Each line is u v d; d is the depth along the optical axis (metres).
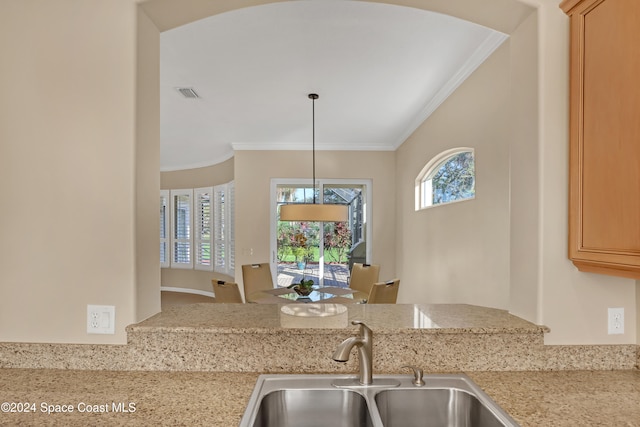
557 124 1.37
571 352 1.36
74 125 1.39
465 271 2.99
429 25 2.29
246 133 4.98
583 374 1.32
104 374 1.31
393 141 5.44
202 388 1.20
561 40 1.37
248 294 4.23
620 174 1.13
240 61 2.79
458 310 1.64
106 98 1.38
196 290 7.00
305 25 2.30
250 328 1.34
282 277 5.68
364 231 5.73
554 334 1.36
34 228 1.39
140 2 1.39
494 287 2.48
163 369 1.35
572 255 1.33
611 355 1.36
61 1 1.40
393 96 3.53
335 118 4.27
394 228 5.66
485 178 2.61
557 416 1.02
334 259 5.72
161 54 2.67
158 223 1.55
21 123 1.40
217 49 2.61
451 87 3.20
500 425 1.00
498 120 2.40
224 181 6.43
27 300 1.39
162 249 7.42
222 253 6.53
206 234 6.86
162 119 4.31
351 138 5.28
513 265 1.54
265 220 5.63
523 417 1.01
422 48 2.59
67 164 1.39
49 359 1.36
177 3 1.45
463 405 1.20
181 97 3.57
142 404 1.09
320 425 1.21
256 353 1.34
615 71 1.14
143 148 1.43
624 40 1.11
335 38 2.46
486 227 2.60
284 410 1.20
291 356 1.34
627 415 1.02
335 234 5.73
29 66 1.40
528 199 1.44
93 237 1.38
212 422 0.99
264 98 3.59
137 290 1.38
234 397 1.14
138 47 1.40
